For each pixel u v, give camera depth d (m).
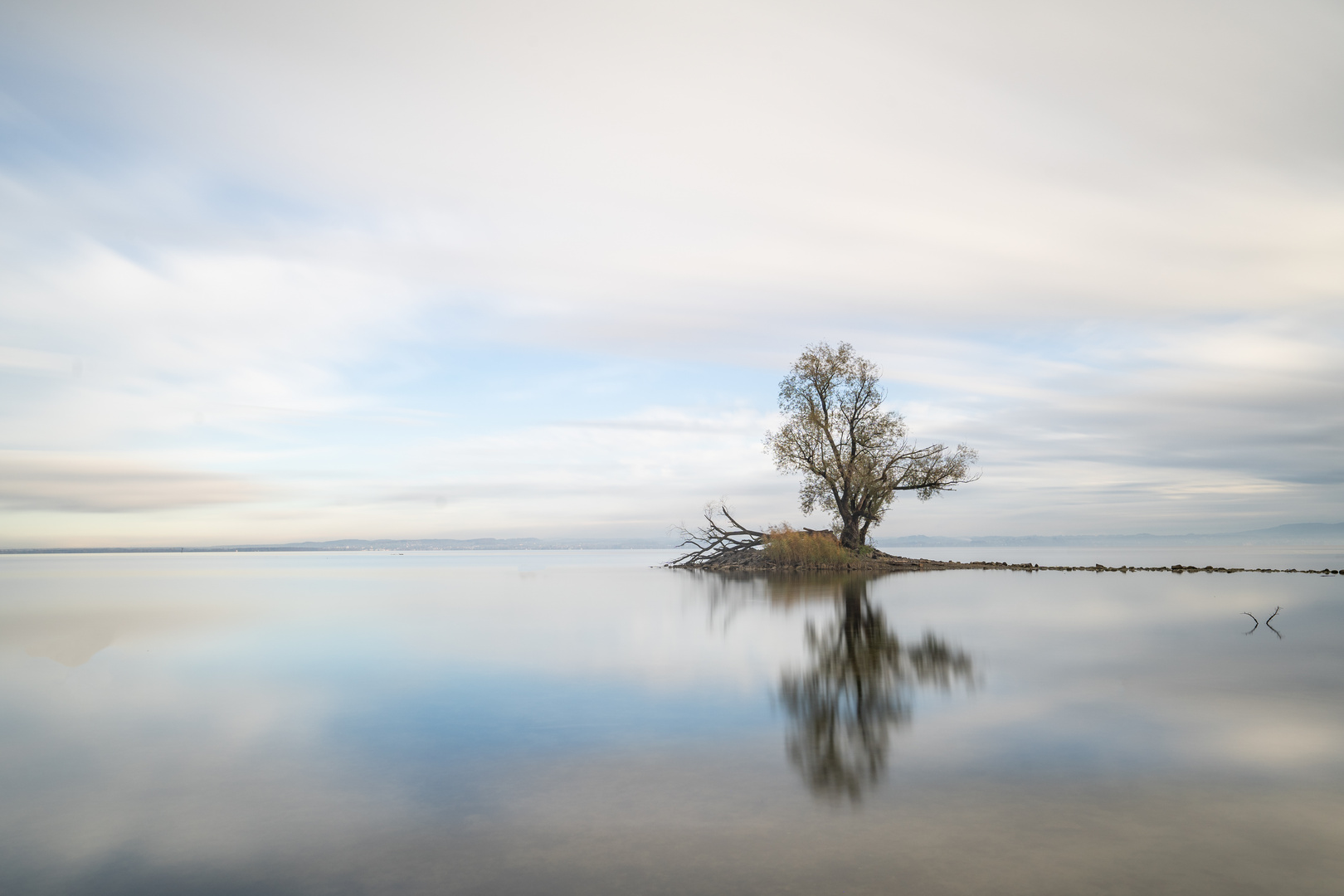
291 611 28.20
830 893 5.71
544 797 7.83
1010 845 6.55
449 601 31.75
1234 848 6.46
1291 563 77.31
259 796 7.99
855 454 50.94
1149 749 9.30
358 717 11.30
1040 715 11.03
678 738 9.95
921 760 8.93
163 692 13.25
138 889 5.90
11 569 85.38
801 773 8.51
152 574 68.44
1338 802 7.51
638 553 168.12
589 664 15.66
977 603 27.78
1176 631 19.89
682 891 5.77
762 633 20.08
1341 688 12.80
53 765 9.10
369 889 5.89
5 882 6.05
